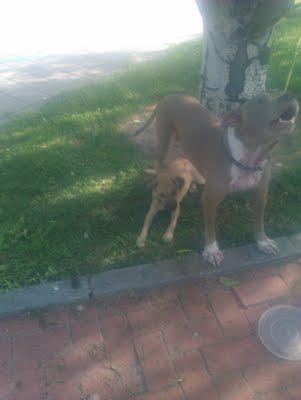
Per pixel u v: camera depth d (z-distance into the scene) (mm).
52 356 2891
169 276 3332
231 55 3926
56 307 3209
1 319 3145
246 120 2795
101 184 4383
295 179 4238
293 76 6086
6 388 2721
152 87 6238
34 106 6238
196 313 3117
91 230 3807
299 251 3500
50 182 4449
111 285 3279
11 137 5348
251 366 2775
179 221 3865
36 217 3977
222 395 2631
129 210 3979
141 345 2932
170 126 4012
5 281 3352
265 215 3883
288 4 3371
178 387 2682
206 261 3439
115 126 5344
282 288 3270
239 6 3461
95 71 7367
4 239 3740
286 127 2672
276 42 7328
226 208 3975
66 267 3459
